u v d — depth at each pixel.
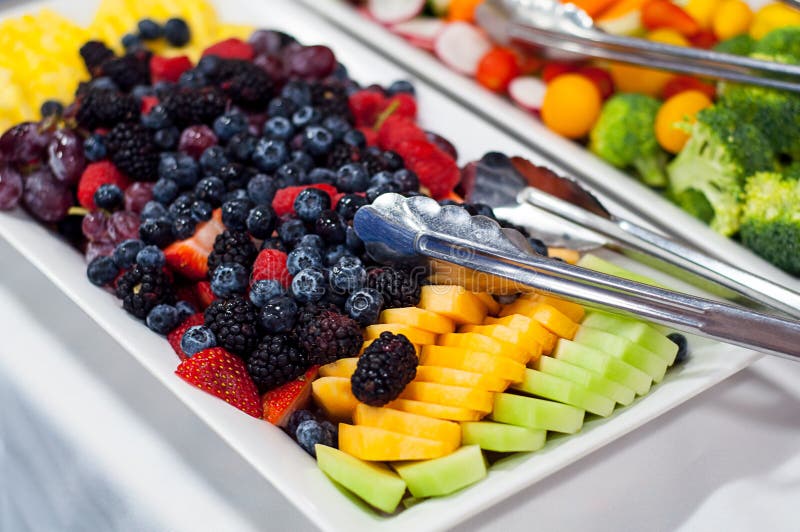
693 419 0.56
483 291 0.55
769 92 0.69
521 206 0.62
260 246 0.58
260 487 0.52
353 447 0.50
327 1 0.80
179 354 0.54
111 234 0.60
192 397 0.50
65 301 0.61
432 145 0.63
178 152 0.63
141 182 0.62
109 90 0.65
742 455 0.56
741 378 0.58
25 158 0.63
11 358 0.58
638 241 0.60
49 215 0.62
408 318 0.53
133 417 0.55
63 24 0.73
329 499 0.48
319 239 0.56
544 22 0.76
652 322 0.51
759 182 0.65
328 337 0.51
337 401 0.52
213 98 0.64
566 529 0.52
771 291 0.55
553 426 0.51
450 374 0.51
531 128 0.72
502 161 0.63
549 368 0.53
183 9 0.76
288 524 0.51
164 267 0.58
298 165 0.61
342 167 0.60
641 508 0.53
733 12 0.77
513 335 0.52
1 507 0.62
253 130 0.65
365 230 0.54
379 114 0.68
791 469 0.55
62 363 0.58
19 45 0.71
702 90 0.73
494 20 0.77
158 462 0.53
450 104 0.72
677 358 0.55
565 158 0.70
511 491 0.48
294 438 0.53
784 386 0.58
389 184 0.58
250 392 0.52
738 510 0.54
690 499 0.54
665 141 0.71
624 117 0.71
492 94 0.75
